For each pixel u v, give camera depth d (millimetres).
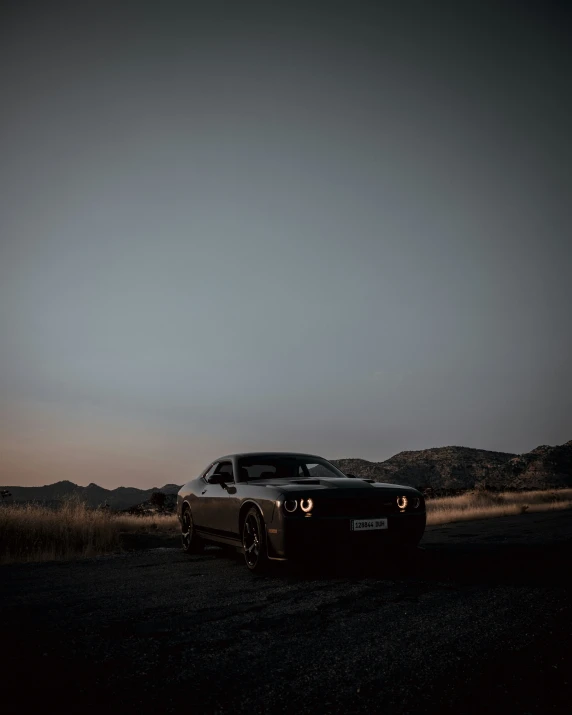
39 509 10523
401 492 6219
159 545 10742
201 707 2641
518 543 8586
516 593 4961
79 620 4184
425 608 4438
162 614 4332
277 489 6070
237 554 8172
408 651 3404
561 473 69688
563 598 4762
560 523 12383
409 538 6129
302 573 6156
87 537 9773
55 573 6586
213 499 7461
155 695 2781
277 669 3119
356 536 5824
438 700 2701
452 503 22031
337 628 3900
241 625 3994
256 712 2580
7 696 2779
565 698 2721
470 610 4367
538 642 3566
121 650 3465
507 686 2867
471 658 3277
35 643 3621
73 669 3145
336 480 6461
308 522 5727
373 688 2848
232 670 3107
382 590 5102
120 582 5824
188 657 3324
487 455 80688
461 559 6949
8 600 4961
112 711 2602
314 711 2584
